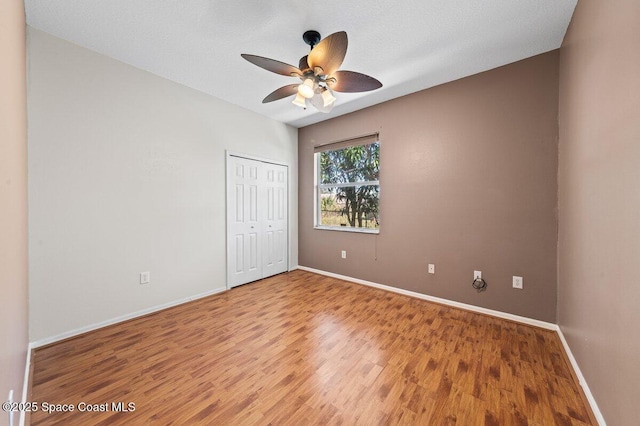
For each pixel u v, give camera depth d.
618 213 1.15
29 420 1.31
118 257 2.41
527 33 2.00
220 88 2.96
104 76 2.31
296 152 4.38
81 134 2.19
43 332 2.01
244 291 3.30
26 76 1.84
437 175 2.86
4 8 0.90
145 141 2.59
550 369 1.72
